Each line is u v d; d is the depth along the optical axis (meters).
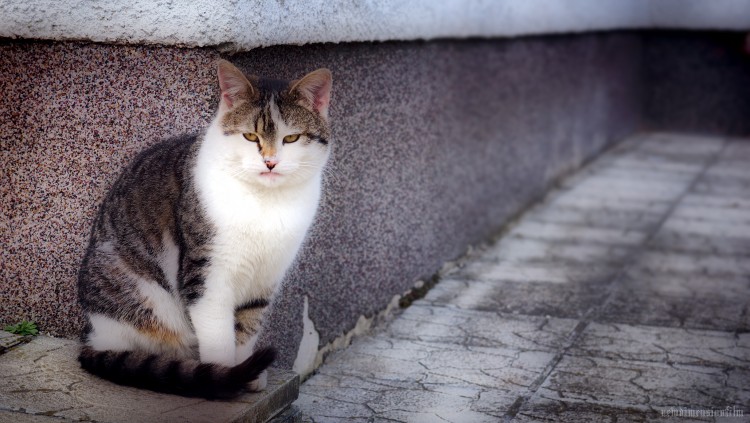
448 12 2.99
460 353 2.74
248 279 2.29
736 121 5.68
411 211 2.99
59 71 2.41
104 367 2.28
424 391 2.58
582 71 4.62
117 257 2.31
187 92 2.36
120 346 2.33
